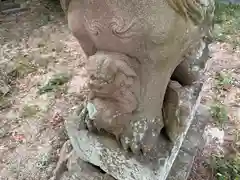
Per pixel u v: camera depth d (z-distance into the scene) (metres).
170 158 1.31
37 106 2.03
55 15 2.94
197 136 1.69
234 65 2.34
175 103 1.31
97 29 1.06
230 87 2.15
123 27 1.03
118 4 1.01
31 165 1.67
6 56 2.42
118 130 1.24
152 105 1.21
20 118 1.95
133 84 1.15
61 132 1.84
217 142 1.78
